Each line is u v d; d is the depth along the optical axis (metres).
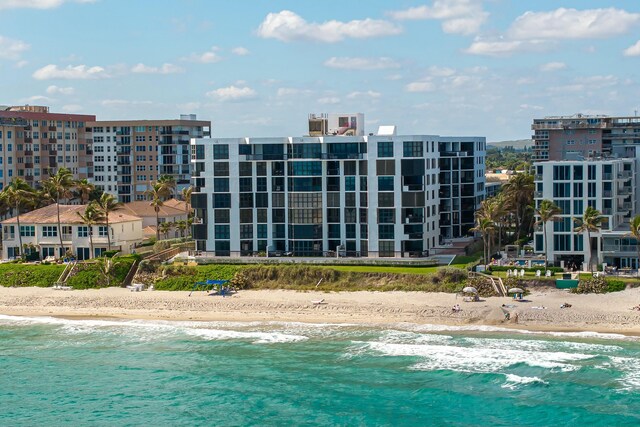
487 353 91.56
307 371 88.38
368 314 109.38
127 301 119.75
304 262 132.00
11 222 150.00
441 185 157.88
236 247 138.62
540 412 75.56
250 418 76.56
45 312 118.75
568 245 126.56
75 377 89.12
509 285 114.19
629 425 72.31
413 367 88.25
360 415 76.38
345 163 135.00
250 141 137.50
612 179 124.69
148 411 78.94
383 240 134.00
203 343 100.12
